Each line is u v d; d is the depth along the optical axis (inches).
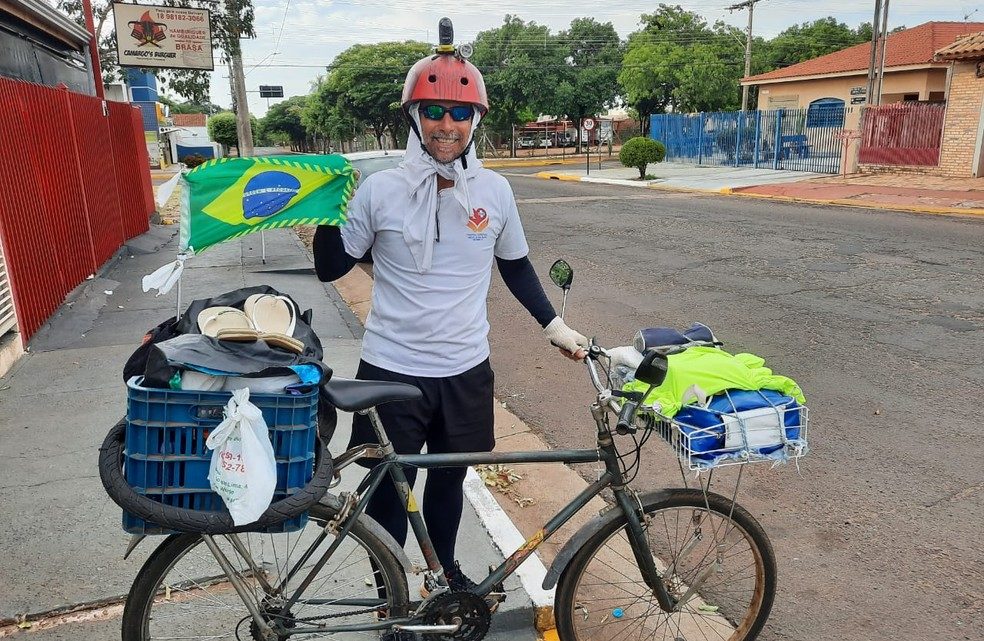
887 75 1011.9
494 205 96.6
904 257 381.1
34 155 261.0
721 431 83.4
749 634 102.6
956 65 722.2
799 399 88.7
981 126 709.3
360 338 250.2
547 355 241.1
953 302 289.4
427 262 93.7
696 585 101.2
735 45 1649.9
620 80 1610.5
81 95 338.6
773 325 264.2
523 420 188.7
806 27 1982.0
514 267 104.7
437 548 107.0
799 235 460.4
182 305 288.0
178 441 73.3
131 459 73.2
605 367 105.1
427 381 96.7
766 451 84.7
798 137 967.6
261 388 74.9
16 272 227.5
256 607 89.3
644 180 936.9
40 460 153.0
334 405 83.4
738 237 457.7
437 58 90.1
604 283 338.0
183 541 84.9
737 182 860.6
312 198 92.0
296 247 419.2
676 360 89.0
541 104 1824.6
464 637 94.1
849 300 296.4
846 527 137.5
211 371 72.5
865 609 115.2
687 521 111.9
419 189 92.4
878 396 197.5
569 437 177.9
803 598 117.9
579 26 1923.0
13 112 244.7
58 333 245.1
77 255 303.3
